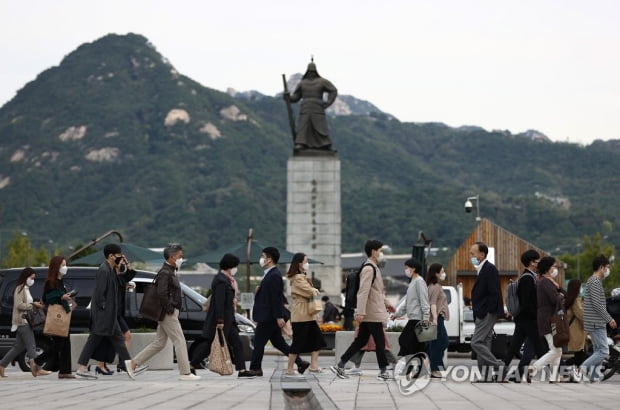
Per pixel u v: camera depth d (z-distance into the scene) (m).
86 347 24.77
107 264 24.67
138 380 24.81
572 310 24.52
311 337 25.06
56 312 24.92
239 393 19.86
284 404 17.28
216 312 24.73
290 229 66.38
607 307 30.42
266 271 25.23
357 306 24.06
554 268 23.83
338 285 65.94
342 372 24.92
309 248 66.31
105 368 26.88
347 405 17.30
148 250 45.62
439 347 25.75
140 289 33.59
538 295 23.66
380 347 24.08
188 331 33.88
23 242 134.00
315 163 66.44
